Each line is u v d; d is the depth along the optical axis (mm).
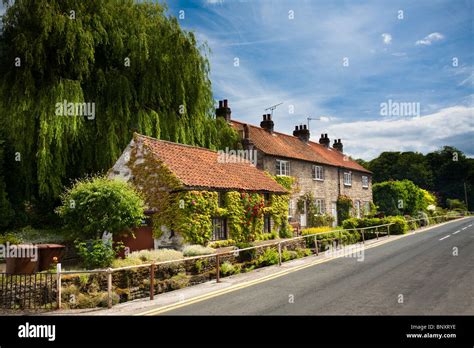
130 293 11172
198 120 23578
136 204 13641
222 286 11852
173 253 14266
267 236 22156
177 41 22266
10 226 18750
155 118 20969
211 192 18203
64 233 17859
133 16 21234
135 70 21016
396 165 94438
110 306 9734
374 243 22719
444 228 32531
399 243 21984
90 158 19750
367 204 45656
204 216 17562
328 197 37281
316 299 9750
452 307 8742
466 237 23797
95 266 12125
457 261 14883
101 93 20078
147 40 21141
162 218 17078
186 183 16938
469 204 91125
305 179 33938
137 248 17344
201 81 23609
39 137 17750
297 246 19656
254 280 12602
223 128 27141
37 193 20016
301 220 32219
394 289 10570
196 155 21109
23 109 17312
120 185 13727
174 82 22109
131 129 20641
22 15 18406
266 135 33906
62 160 18531
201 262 13820
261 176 24578
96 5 19891
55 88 17844
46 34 17672
